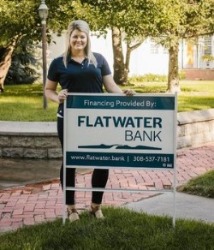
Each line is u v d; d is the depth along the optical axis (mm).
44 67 13422
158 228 4738
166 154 4637
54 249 4309
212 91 20391
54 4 15547
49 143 9125
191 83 27141
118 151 4688
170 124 4598
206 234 4594
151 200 6012
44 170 8188
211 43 33188
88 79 4812
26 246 4285
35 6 15523
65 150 4738
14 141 9234
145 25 15656
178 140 9969
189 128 10258
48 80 4961
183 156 9086
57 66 4867
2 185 7129
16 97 17062
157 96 4586
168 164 4641
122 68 24672
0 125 10148
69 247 4348
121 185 6793
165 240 4391
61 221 5020
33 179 7539
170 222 4949
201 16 17016
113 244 4367
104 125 4684
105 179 4984
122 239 4434
